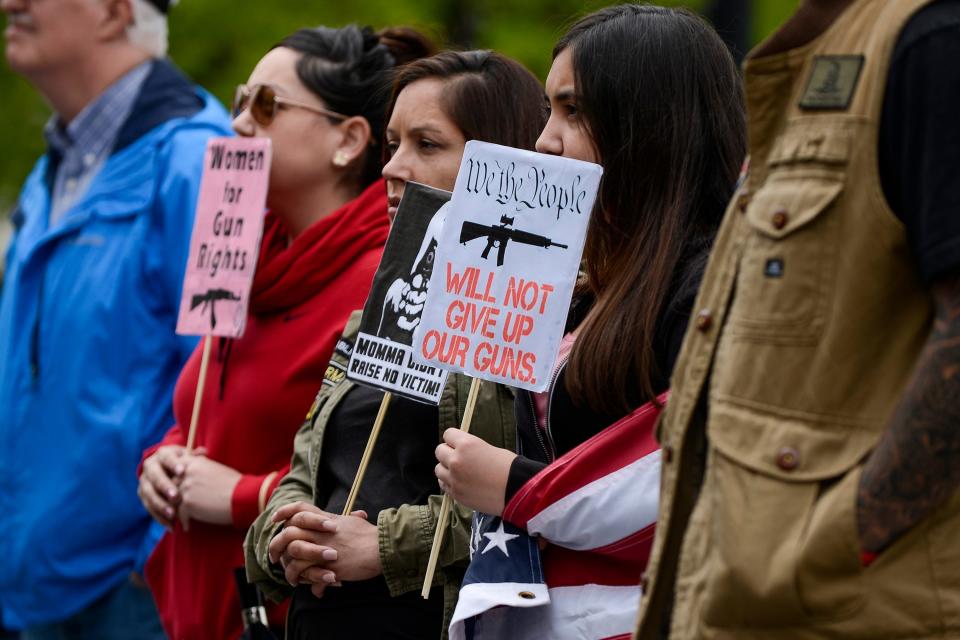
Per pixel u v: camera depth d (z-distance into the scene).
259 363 12.83
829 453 6.65
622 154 9.38
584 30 9.75
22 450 16.08
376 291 10.54
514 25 33.16
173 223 15.85
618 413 8.93
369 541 10.39
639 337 8.82
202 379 12.90
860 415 6.68
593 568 8.96
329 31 13.81
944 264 6.25
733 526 6.74
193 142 16.25
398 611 10.47
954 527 6.59
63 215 16.92
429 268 10.50
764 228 6.93
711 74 9.54
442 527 9.82
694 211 9.26
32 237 17.45
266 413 12.67
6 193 35.78
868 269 6.67
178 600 13.10
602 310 9.05
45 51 17.12
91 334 15.76
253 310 13.12
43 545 15.73
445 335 9.57
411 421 10.75
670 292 8.93
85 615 15.87
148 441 15.73
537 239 9.45
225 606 12.73
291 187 13.46
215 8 32.25
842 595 6.50
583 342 9.02
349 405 11.11
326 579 10.32
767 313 6.87
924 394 6.28
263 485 12.35
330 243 12.73
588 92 9.47
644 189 9.33
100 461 15.59
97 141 17.25
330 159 13.44
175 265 15.78
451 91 11.45
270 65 13.59
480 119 11.43
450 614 10.27
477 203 9.62
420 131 11.45
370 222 12.90
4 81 34.66
